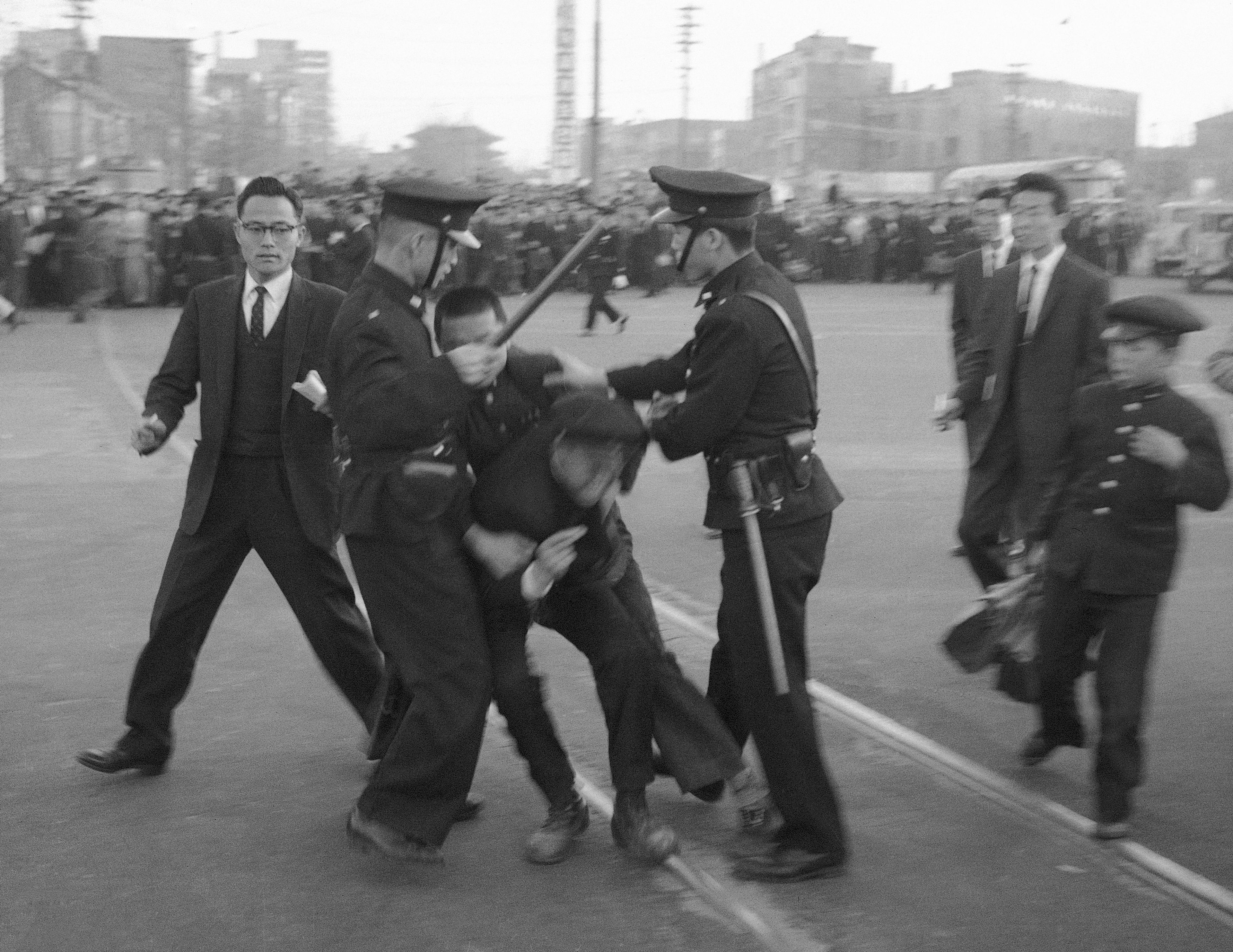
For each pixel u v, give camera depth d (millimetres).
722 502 4070
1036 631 4699
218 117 74062
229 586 4715
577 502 4020
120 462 10023
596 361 16547
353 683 4699
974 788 4707
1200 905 3924
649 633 4410
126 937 3738
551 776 4219
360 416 3834
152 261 22516
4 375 14500
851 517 8695
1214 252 27625
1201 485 4199
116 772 4711
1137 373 4316
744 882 4051
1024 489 5672
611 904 3939
